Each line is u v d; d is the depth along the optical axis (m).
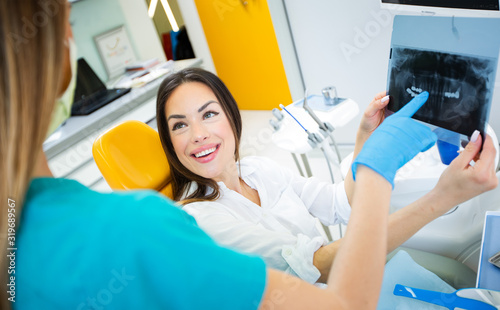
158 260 0.40
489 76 0.70
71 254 0.39
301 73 2.52
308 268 0.85
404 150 0.61
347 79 2.37
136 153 1.24
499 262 0.85
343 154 2.63
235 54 3.52
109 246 0.39
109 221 0.39
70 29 0.42
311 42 2.36
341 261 0.47
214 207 1.01
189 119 1.00
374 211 0.51
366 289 0.46
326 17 2.22
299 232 1.12
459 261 1.21
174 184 1.16
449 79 0.79
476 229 1.16
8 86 0.34
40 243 0.40
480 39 0.71
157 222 0.40
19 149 0.35
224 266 0.42
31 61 0.35
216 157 1.03
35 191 0.41
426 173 1.20
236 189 1.12
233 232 0.90
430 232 1.23
